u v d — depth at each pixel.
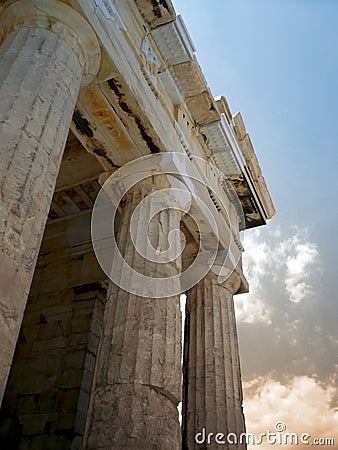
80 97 8.85
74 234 14.62
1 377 4.01
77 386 11.65
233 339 11.96
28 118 5.52
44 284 14.12
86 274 13.78
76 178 12.56
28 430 11.26
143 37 10.84
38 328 13.23
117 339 7.20
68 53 6.96
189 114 12.89
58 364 12.27
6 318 4.25
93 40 7.70
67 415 11.17
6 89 5.68
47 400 11.65
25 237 4.78
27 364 12.56
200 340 11.51
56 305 13.52
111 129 9.47
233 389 10.82
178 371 7.34
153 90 10.45
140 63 10.00
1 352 4.09
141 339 7.15
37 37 6.68
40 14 6.98
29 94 5.77
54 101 6.11
